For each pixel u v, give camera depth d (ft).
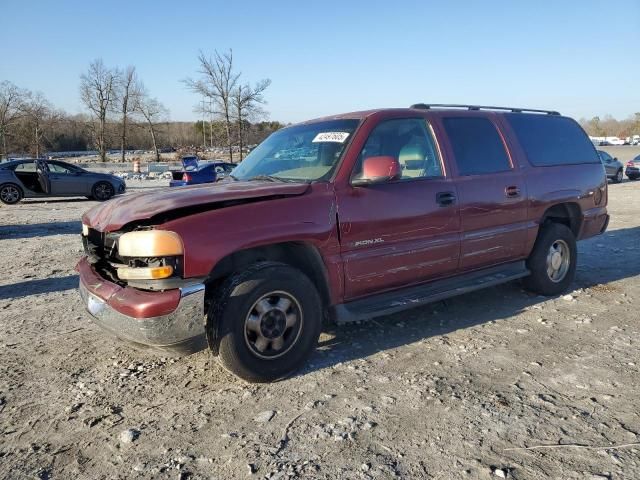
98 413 10.64
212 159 133.90
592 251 25.79
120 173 116.57
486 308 16.81
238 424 10.06
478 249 15.25
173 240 10.29
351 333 14.73
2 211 50.31
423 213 13.75
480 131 16.01
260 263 11.55
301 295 11.74
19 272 23.36
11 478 8.58
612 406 10.39
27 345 14.39
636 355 12.88
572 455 8.77
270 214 11.42
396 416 10.18
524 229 16.51
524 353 13.12
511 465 8.53
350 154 12.84
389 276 13.30
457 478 8.25
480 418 10.02
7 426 10.21
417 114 14.65
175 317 10.36
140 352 13.76
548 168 17.40
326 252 12.17
